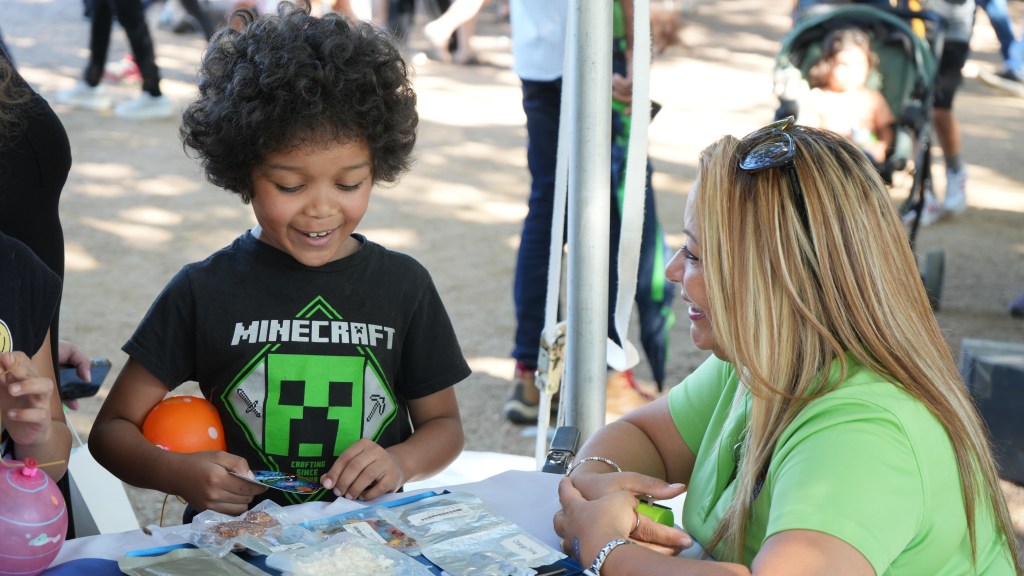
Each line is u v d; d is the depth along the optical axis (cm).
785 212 134
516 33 348
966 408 135
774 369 134
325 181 161
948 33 575
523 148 748
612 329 295
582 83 197
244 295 173
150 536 137
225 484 154
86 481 223
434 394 188
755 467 138
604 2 195
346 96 158
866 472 125
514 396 370
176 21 1053
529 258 358
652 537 143
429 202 628
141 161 673
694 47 1130
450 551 134
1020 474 328
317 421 173
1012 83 955
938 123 597
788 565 120
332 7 233
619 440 174
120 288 476
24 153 178
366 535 138
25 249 156
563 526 143
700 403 173
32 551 120
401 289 181
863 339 134
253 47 163
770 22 1297
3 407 137
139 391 172
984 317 462
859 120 429
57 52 967
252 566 127
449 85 930
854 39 419
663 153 727
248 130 157
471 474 215
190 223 570
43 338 158
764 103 880
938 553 132
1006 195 657
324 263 175
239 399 173
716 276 135
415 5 1142
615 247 315
